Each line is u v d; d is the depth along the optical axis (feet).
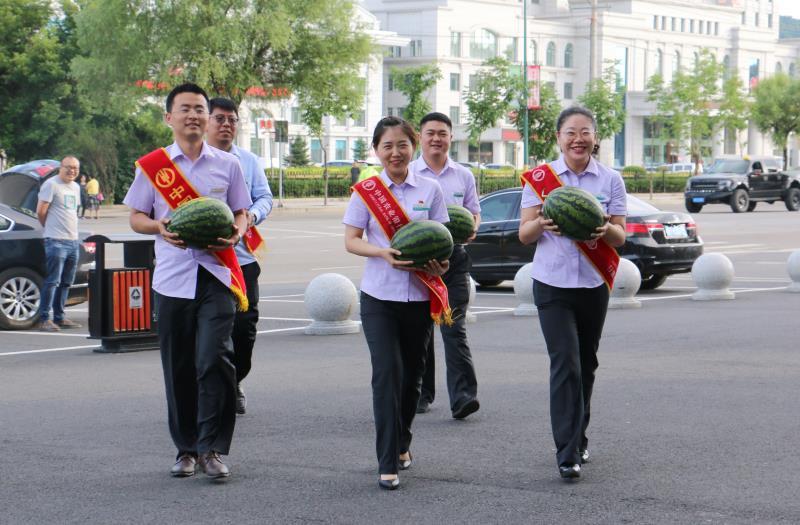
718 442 29.01
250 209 32.76
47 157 194.18
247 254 32.58
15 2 193.98
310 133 192.85
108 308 45.27
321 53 181.47
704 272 62.75
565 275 25.66
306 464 27.20
